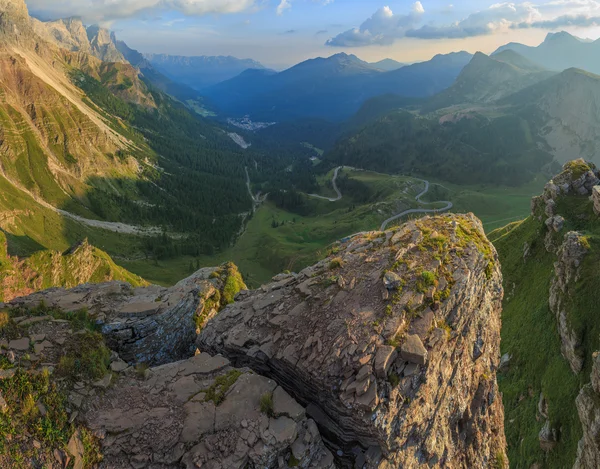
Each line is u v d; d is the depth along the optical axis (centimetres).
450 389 2231
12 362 1745
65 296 2683
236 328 2428
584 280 5150
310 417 1959
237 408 1859
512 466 4775
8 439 1477
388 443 1784
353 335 1967
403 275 2253
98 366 1953
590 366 4525
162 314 2666
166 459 1662
